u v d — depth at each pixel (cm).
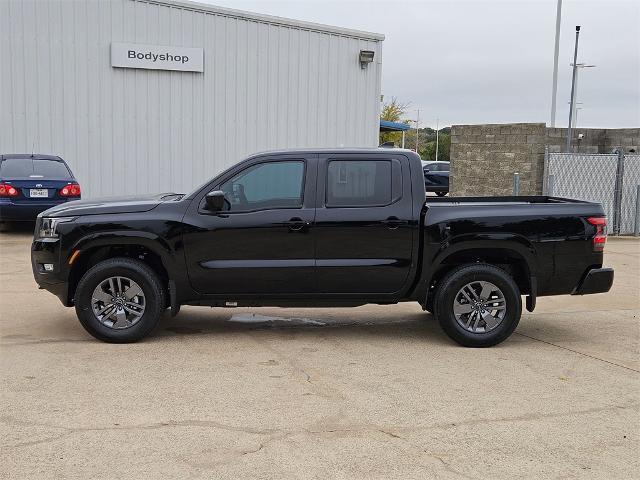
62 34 1731
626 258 1403
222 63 1869
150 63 1798
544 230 729
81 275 746
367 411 539
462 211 730
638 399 582
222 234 718
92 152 1781
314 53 1952
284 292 732
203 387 588
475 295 730
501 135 2130
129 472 428
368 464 445
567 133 2148
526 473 438
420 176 738
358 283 733
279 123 1938
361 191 734
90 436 481
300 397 568
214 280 723
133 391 574
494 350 726
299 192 730
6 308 874
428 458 457
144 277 712
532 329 829
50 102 1739
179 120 1847
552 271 736
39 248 723
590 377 639
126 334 715
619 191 1748
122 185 1812
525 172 2073
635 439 497
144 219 714
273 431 496
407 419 525
